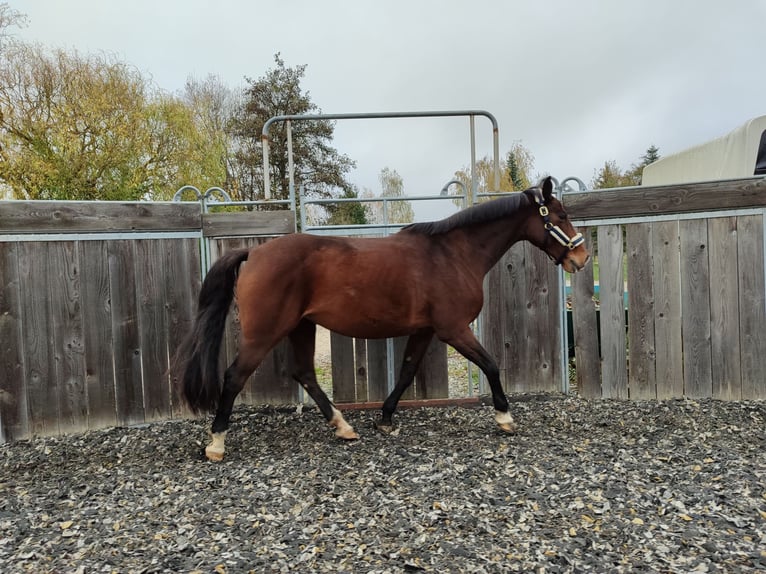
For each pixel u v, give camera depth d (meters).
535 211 3.36
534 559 1.88
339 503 2.37
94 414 3.59
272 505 2.37
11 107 13.65
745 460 2.73
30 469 2.95
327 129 19.66
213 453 3.00
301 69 20.33
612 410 3.74
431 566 1.85
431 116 3.99
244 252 3.11
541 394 4.07
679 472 2.60
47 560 1.94
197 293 3.80
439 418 3.73
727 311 3.76
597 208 3.93
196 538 2.08
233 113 22.59
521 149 26.27
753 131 4.52
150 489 2.59
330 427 3.57
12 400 3.41
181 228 3.74
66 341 3.51
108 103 14.41
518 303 4.04
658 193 3.82
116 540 2.08
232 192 19.11
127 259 3.63
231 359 3.88
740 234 3.70
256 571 1.84
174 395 3.76
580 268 3.37
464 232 3.32
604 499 2.32
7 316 3.38
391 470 2.75
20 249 3.39
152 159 15.59
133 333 3.66
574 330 4.06
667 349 3.88
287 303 3.00
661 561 1.85
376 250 3.14
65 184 13.65
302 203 3.97
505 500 2.34
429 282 3.15
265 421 3.71
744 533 2.01
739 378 3.76
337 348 3.96
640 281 3.90
